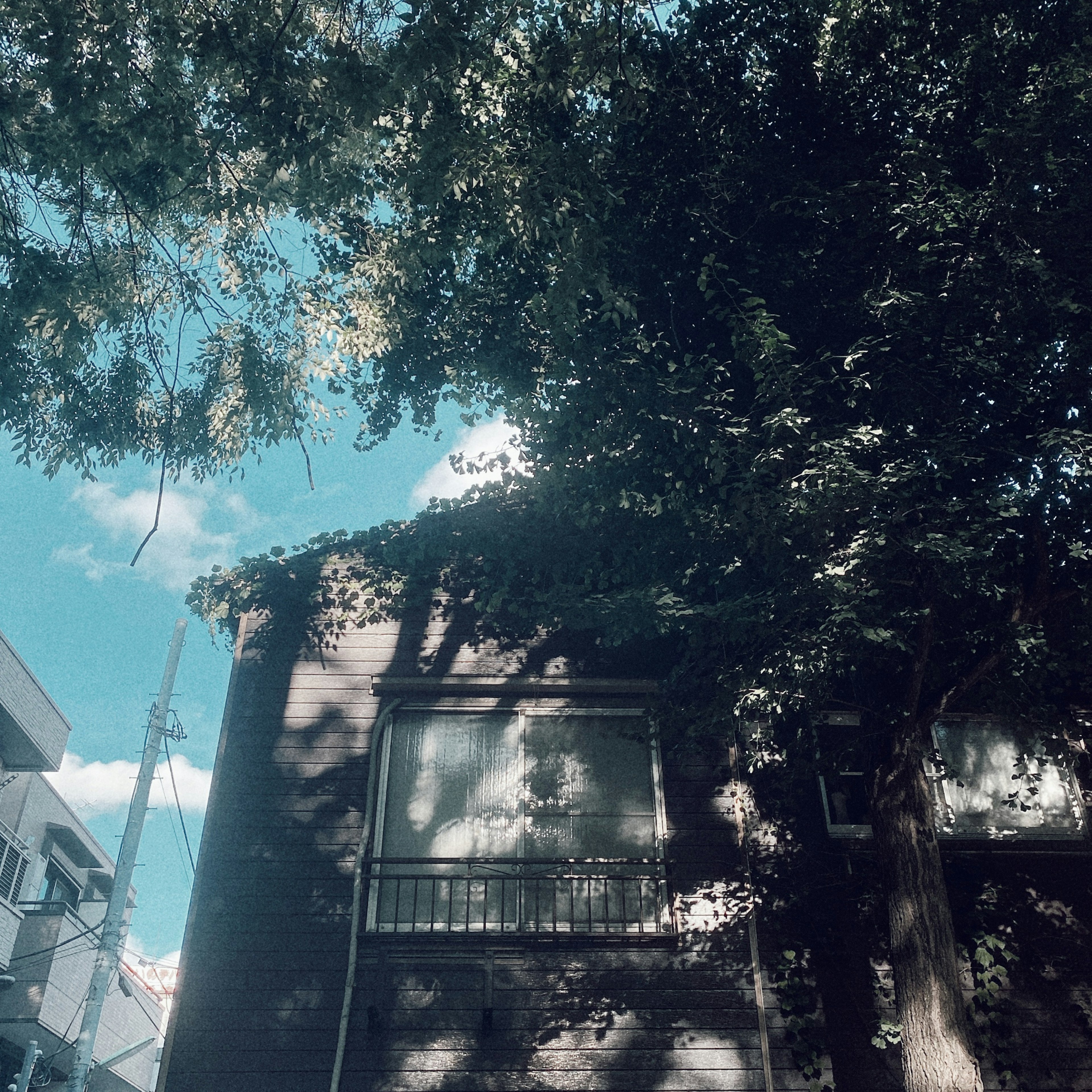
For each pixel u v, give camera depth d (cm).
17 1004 2027
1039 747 1257
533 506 1265
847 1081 1032
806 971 1085
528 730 1223
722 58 1043
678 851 1150
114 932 1670
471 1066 1017
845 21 1051
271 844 1116
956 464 910
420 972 1062
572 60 915
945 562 872
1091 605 960
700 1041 1045
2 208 916
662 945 1095
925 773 1026
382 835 1152
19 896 2089
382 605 1272
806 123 1046
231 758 1162
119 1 789
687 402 965
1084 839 1205
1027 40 993
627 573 1148
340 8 901
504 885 1127
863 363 969
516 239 1056
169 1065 991
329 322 1162
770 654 954
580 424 1004
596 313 1010
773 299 1027
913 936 894
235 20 793
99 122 873
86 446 1104
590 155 909
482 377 1126
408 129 969
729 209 1041
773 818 1171
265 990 1038
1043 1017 1089
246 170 1001
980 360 919
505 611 1275
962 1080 824
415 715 1225
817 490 870
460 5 757
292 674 1222
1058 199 902
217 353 1172
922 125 1032
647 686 1230
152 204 943
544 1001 1057
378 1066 1010
